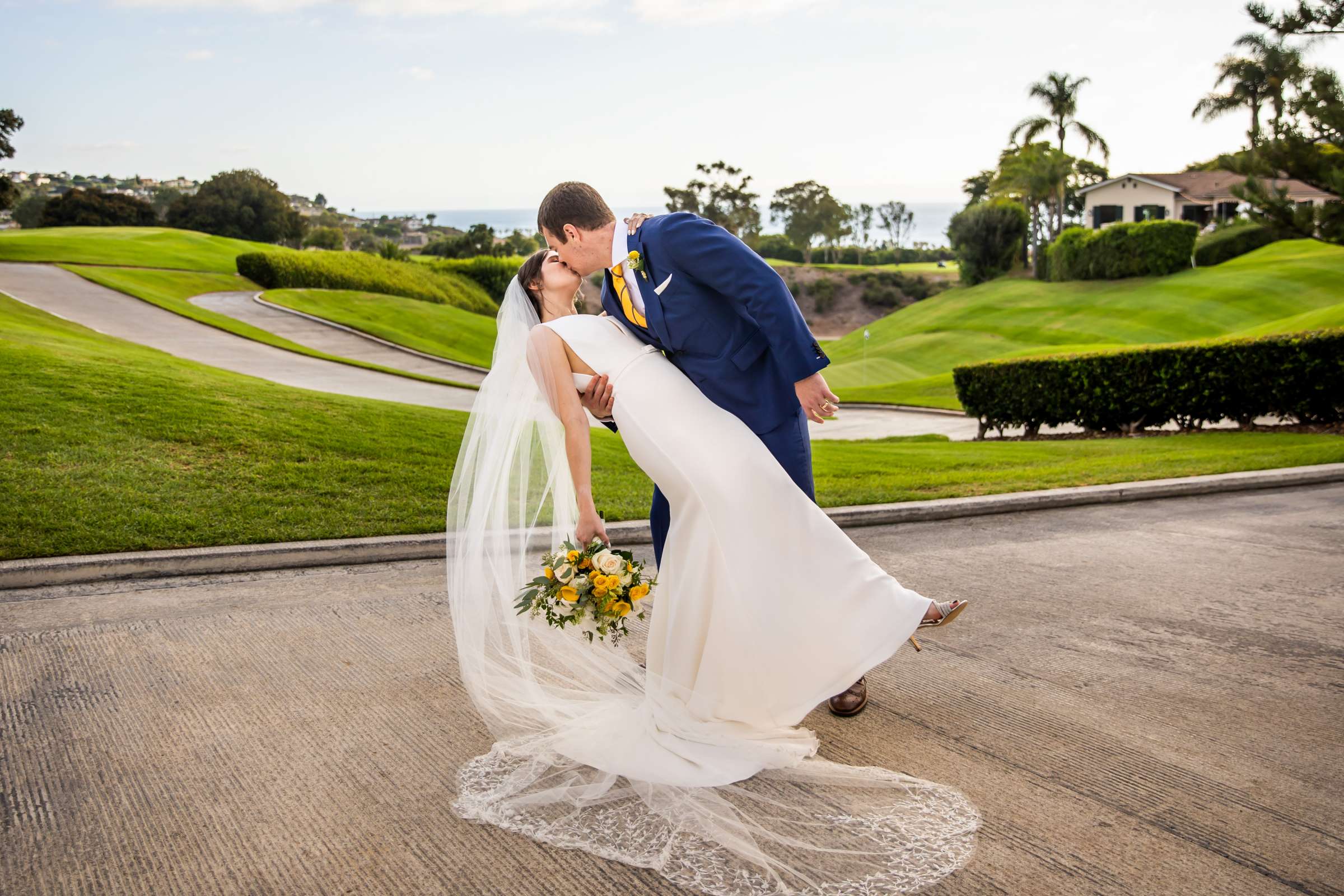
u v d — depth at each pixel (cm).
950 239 7169
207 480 688
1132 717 335
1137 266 5503
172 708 340
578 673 330
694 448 294
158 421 827
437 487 724
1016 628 444
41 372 966
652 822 260
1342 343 1318
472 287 5388
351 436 870
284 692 357
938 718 335
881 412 2370
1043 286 5891
